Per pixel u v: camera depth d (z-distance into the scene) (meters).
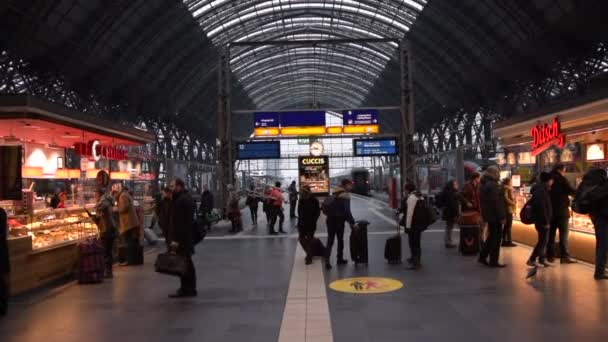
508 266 10.67
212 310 7.86
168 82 45.41
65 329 7.04
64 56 31.05
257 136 27.61
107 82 36.44
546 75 35.81
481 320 6.87
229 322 7.18
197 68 47.97
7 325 7.30
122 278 10.77
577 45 31.64
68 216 12.48
